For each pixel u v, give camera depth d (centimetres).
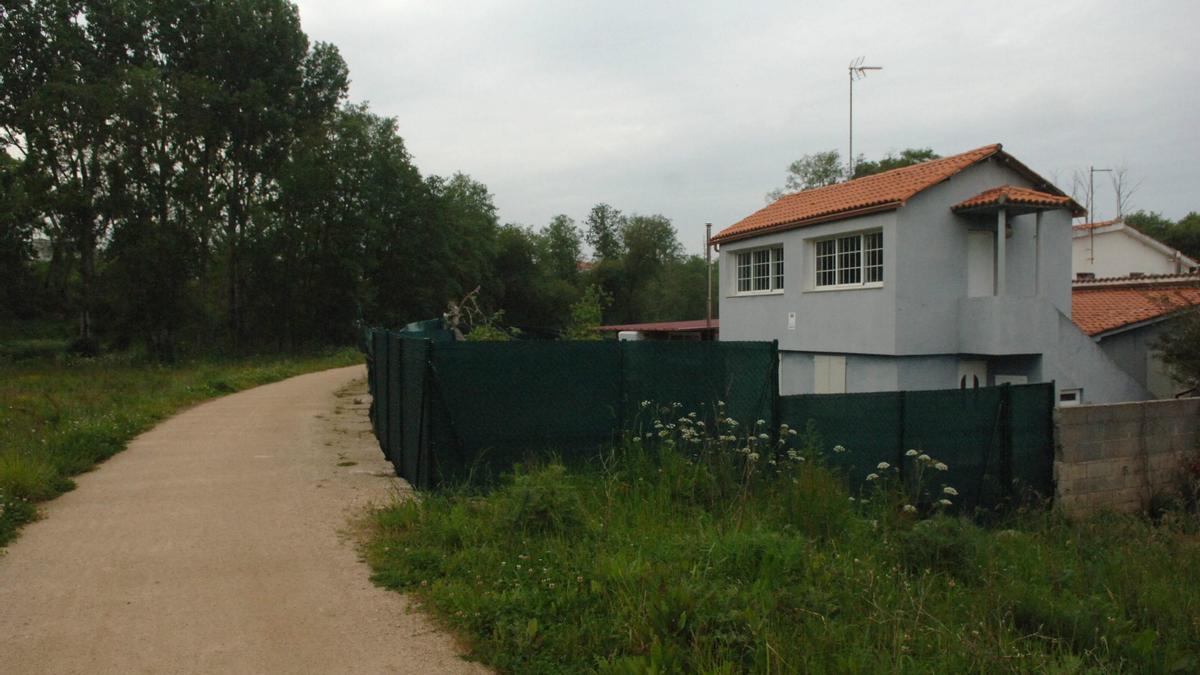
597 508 745
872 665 418
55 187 3828
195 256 4038
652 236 8156
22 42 3831
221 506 798
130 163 3838
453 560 596
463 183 7112
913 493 982
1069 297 1855
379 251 5322
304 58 4678
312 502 817
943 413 1030
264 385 2427
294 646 460
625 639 446
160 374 2727
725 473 838
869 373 1762
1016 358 1709
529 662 437
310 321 4888
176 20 4200
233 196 4594
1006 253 1781
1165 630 557
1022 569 684
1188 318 1645
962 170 1731
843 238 1856
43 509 780
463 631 480
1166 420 1199
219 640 466
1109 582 661
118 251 3897
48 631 475
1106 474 1141
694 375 934
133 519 744
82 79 3838
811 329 1928
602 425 894
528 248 7338
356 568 603
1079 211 1781
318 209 4853
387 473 983
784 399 942
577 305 2564
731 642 431
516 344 859
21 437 1094
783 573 560
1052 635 521
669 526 705
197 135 4072
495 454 848
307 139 4638
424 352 830
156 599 532
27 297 4197
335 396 2022
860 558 646
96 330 4006
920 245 1691
